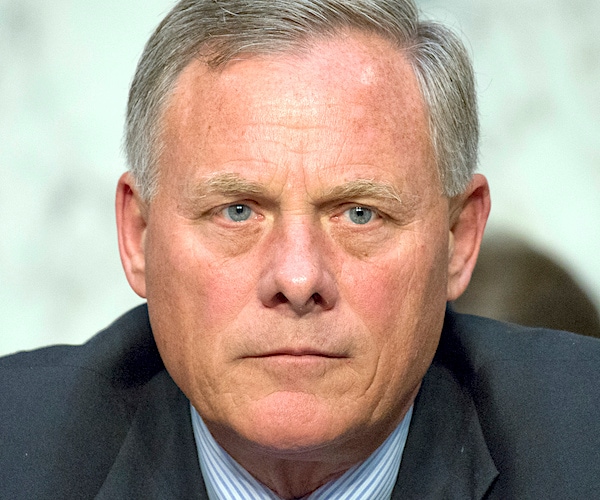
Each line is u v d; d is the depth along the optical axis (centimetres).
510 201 836
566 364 488
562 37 880
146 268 440
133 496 466
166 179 416
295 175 388
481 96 859
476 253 463
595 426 459
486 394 477
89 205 873
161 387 499
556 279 795
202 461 474
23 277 856
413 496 462
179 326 416
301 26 398
